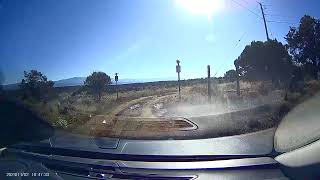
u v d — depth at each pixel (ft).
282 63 52.85
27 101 40.70
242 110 40.60
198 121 36.24
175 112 42.57
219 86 68.90
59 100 50.01
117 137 30.55
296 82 49.49
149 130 33.04
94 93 57.67
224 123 34.14
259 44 54.90
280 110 37.04
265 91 49.98
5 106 37.83
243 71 60.34
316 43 48.01
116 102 57.47
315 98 39.63
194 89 73.20
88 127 35.09
